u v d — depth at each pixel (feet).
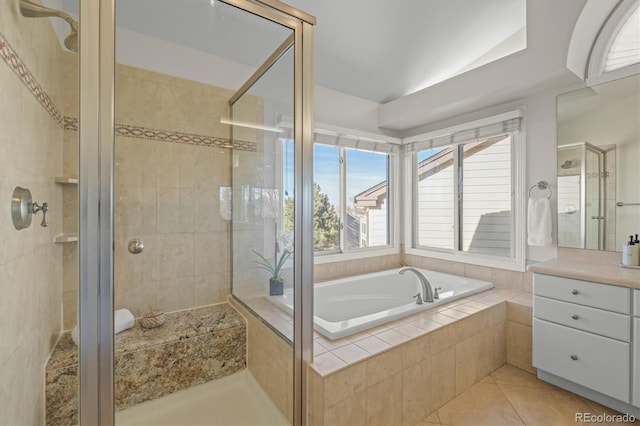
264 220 6.49
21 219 3.60
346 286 9.32
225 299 7.56
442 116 9.92
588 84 7.23
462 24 8.41
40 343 4.25
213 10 5.58
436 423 5.50
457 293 7.79
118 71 5.31
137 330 6.16
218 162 7.51
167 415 5.59
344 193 10.44
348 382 4.66
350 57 8.82
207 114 7.31
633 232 6.75
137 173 6.26
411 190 11.56
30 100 3.92
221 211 7.57
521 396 6.23
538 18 6.93
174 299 6.90
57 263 4.48
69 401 4.10
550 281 6.42
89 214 3.59
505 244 9.03
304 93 5.27
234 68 7.53
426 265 10.96
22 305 3.75
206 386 6.35
